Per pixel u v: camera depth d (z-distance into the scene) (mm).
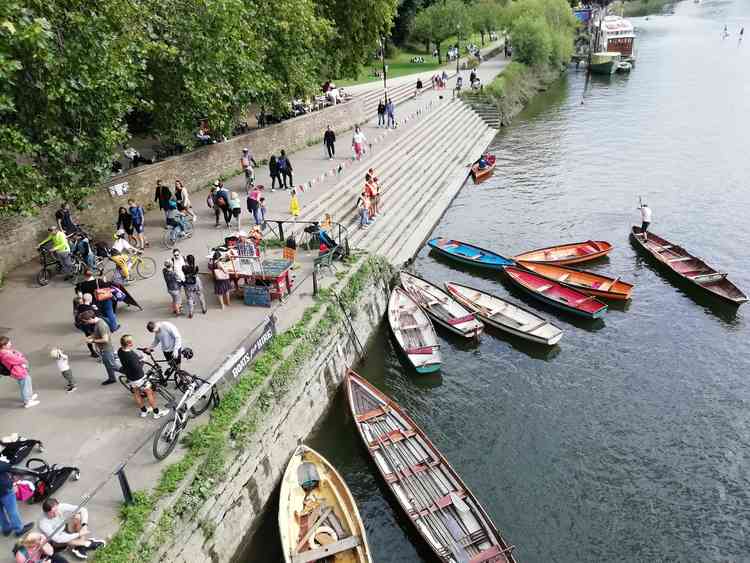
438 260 29047
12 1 14383
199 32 24625
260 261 18844
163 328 14031
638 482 16297
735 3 166250
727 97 63094
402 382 20422
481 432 18156
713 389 19828
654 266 28391
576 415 18812
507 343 22562
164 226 24922
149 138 34469
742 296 24484
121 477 11398
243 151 27953
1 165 15656
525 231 32219
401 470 15766
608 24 87875
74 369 15719
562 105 64875
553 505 15633
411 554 14312
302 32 32594
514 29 74000
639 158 44438
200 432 13453
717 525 15008
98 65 18109
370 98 52594
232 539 13617
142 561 10953
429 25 77562
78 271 20656
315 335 17875
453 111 51594
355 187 30031
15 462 12148
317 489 14867
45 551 10164
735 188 37688
